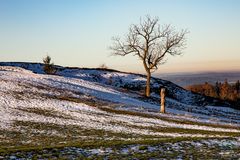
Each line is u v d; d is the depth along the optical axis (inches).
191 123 1531.7
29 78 2164.1
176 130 1272.1
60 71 3393.2
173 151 750.5
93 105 1721.2
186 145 821.9
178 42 2581.2
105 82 3297.2
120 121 1392.7
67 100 1769.2
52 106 1592.0
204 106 2829.7
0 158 617.6
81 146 751.1
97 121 1362.0
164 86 3272.6
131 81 3346.5
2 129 1100.5
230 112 2645.2
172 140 865.5
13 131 1081.4
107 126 1270.9
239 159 693.9
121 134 1108.5
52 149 706.8
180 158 686.5
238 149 805.9
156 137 1066.1
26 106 1542.8
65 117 1400.1
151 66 2608.3
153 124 1386.6
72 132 1117.7
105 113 1560.0
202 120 1717.5
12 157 629.0
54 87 2041.1
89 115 1475.1
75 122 1312.7
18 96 1697.8
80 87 2215.8
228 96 4768.7
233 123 1804.9
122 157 670.5
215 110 2615.7
